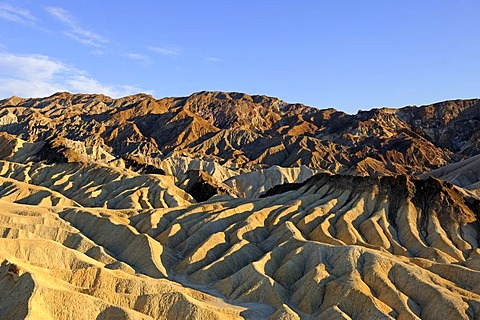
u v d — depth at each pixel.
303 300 69.81
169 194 137.12
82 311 51.16
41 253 68.75
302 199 110.75
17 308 48.19
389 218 102.88
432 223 99.69
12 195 121.94
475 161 181.12
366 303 65.62
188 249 91.62
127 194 135.25
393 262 74.62
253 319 63.75
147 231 97.31
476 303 64.56
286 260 80.06
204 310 60.25
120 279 63.16
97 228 95.06
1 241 67.19
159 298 61.06
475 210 105.94
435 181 109.12
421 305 67.31
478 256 88.00
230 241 92.62
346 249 78.19
